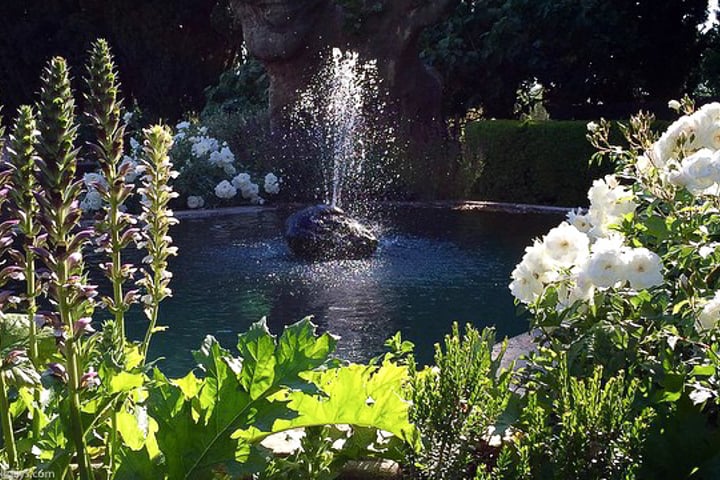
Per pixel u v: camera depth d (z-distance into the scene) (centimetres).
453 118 1627
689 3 1758
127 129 1766
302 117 1383
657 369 235
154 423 210
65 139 163
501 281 696
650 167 311
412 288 671
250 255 828
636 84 1823
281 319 580
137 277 702
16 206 175
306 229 802
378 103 1381
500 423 233
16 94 2098
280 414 192
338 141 1348
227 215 1170
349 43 1386
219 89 1769
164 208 212
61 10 2034
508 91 1727
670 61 1823
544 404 243
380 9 1363
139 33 2017
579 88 1730
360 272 732
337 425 238
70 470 199
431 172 1345
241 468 192
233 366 200
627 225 302
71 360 172
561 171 1334
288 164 1344
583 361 251
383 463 235
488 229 1014
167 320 581
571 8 1630
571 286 264
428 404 221
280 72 1404
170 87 2061
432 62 1656
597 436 206
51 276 167
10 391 217
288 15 1364
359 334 541
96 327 543
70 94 163
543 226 1040
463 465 215
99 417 188
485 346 243
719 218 281
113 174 188
